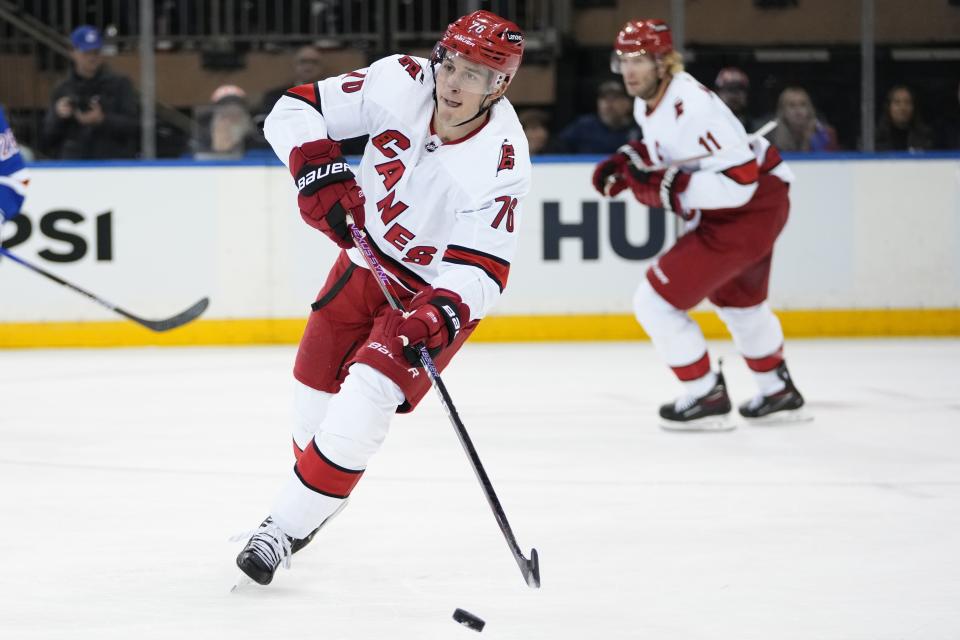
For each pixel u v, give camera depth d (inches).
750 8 1242.6
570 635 322.3
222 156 1104.8
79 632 323.0
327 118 366.6
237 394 789.2
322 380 399.5
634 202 1082.7
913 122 1140.5
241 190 1053.8
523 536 431.2
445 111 349.7
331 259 1063.0
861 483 524.4
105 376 874.1
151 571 384.5
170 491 507.2
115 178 1042.7
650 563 395.2
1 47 1246.3
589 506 479.5
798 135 1133.1
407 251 375.9
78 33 1072.2
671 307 659.4
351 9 1253.1
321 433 356.8
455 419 341.4
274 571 361.1
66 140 1090.1
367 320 391.5
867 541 423.2
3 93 1249.4
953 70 1210.0
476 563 395.2
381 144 364.8
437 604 350.6
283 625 330.3
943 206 1101.7
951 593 359.3
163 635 320.5
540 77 1268.5
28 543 419.8
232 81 1259.2
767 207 661.3
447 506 478.6
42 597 355.6
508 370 904.3
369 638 319.3
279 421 687.7
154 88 1147.9
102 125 1087.0
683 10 1117.7
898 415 708.0
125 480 530.0
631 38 636.1
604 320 1087.0
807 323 1097.4
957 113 1210.0
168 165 1046.4
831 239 1096.2
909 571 384.2
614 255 1082.7
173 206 1048.8
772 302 1094.4
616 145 1103.6
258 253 1059.9
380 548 414.3
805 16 1231.5
